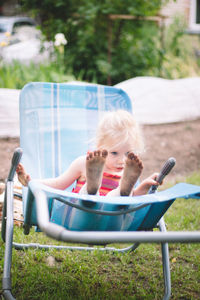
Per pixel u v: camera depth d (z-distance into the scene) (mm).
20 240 2859
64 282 2422
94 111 2914
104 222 1988
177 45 10133
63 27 7410
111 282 2516
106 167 2252
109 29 7422
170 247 3035
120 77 7879
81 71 7449
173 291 2457
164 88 6750
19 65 6551
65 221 2010
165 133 6105
